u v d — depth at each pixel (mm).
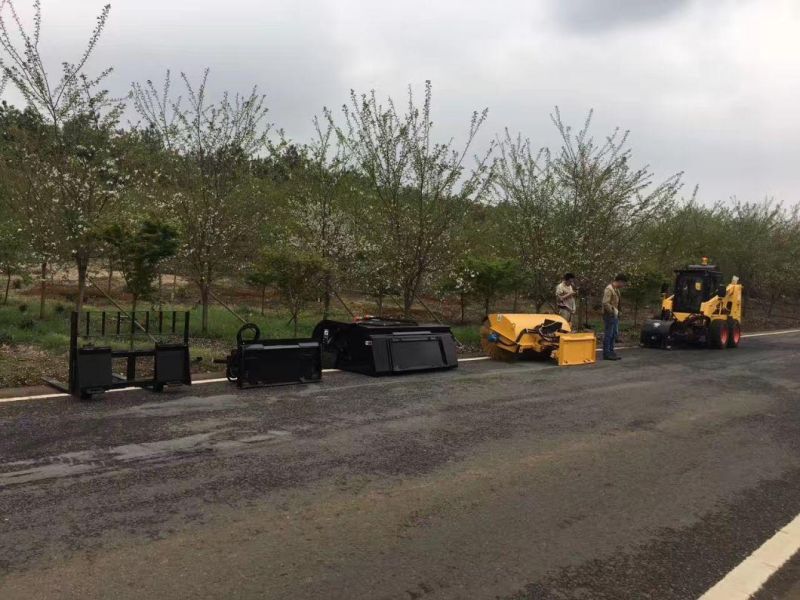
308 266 12562
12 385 7734
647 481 5219
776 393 9578
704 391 9531
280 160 14570
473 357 12430
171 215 12461
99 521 3992
